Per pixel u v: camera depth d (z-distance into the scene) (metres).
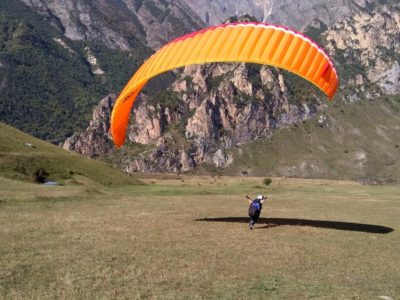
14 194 40.34
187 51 25.14
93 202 41.47
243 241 22.61
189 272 16.39
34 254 18.66
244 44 24.47
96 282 14.92
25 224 26.11
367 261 19.50
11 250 19.23
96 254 18.84
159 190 63.66
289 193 69.19
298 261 18.80
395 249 22.50
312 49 24.86
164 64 25.41
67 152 88.25
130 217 30.77
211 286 14.88
